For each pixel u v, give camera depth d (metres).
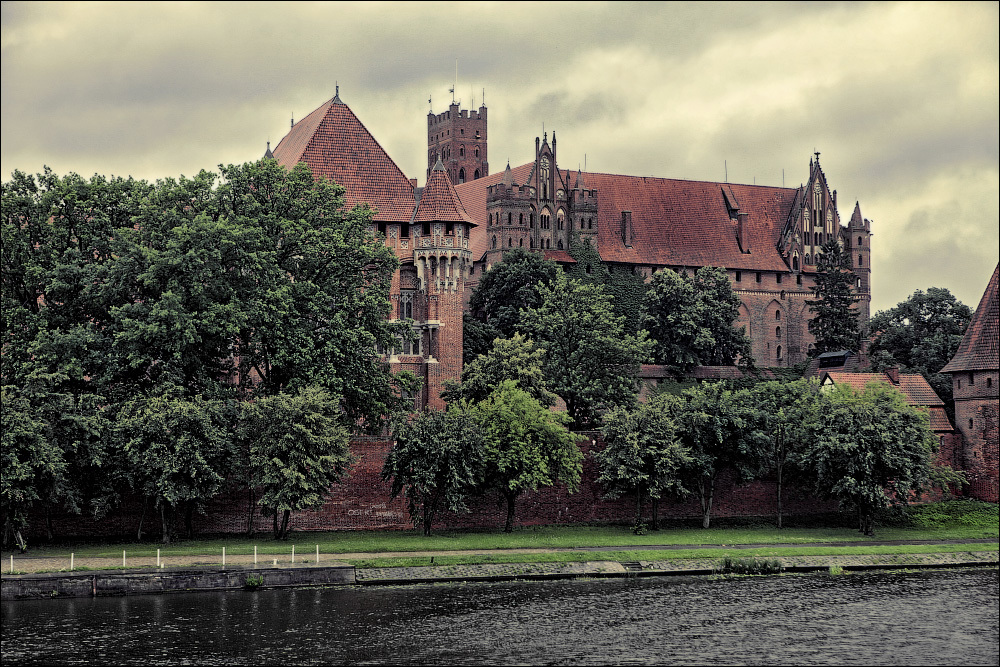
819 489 95.75
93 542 79.38
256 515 85.56
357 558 76.31
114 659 57.69
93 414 77.00
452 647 60.88
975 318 110.81
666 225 194.00
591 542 85.94
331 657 58.91
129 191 90.12
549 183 180.75
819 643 62.75
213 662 57.62
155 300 83.75
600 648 61.28
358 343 88.12
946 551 86.44
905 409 96.81
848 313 181.88
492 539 85.50
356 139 123.81
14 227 83.75
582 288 120.75
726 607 69.94
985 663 59.62
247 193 90.69
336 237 89.44
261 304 83.88
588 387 112.12
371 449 89.38
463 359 129.12
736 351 168.12
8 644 59.44
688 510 100.38
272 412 79.56
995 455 107.31
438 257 120.75
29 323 82.38
